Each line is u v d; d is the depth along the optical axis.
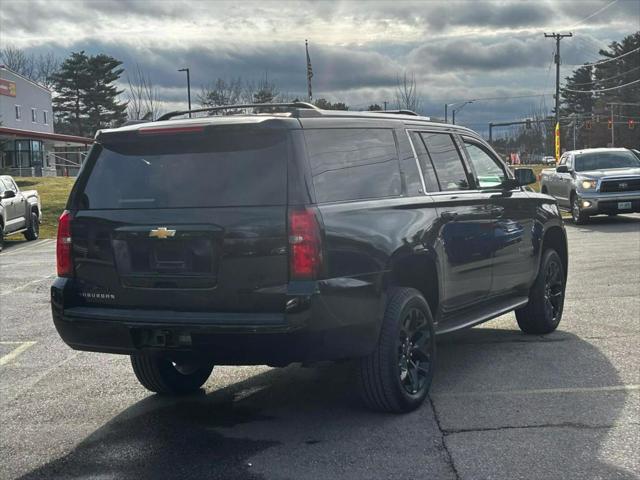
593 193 19.09
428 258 5.60
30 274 14.34
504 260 6.78
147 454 4.77
